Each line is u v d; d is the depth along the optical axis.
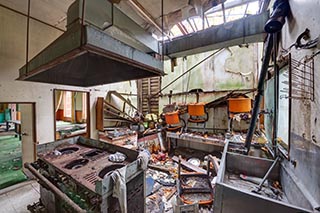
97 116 4.77
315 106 1.24
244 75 4.64
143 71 2.18
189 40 3.11
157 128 5.55
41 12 3.21
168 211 2.52
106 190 1.49
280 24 1.90
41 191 2.36
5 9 3.03
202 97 5.30
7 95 3.10
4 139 7.48
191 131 5.25
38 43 3.52
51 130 3.77
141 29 2.37
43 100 3.63
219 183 1.31
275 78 2.33
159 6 2.76
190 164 4.12
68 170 1.89
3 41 3.03
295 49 1.68
